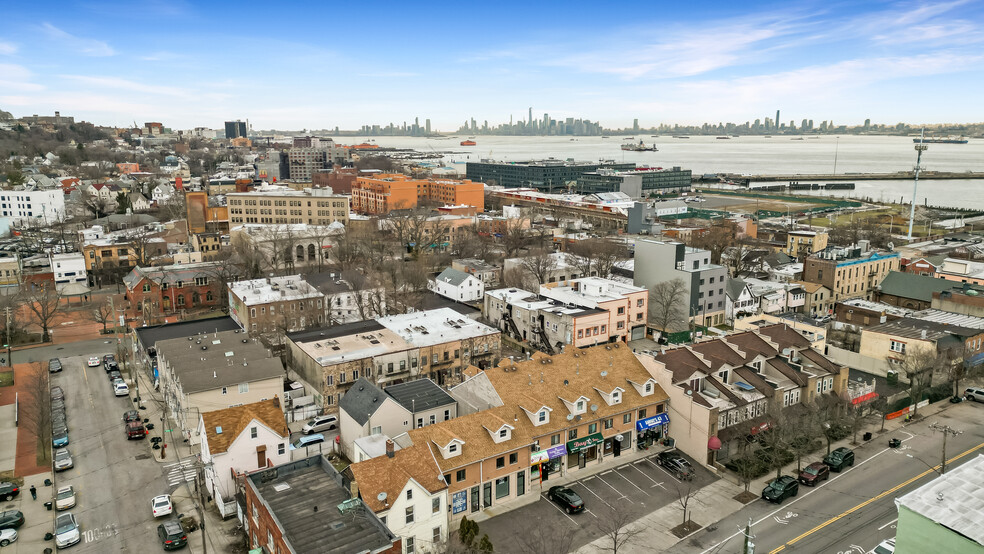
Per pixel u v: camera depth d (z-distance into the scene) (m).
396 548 45.84
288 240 171.25
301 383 95.00
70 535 57.50
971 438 77.25
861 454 73.88
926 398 87.50
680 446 74.88
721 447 72.31
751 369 82.12
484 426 64.69
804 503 63.81
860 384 88.25
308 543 46.28
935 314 112.88
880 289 138.75
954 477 43.44
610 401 72.31
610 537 57.28
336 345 94.88
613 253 174.25
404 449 57.16
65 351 114.75
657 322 124.81
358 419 70.56
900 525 41.44
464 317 109.75
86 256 162.62
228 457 62.94
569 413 70.25
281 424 67.00
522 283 145.62
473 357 100.25
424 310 124.88
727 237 198.75
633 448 74.81
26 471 71.12
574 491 66.12
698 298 123.50
